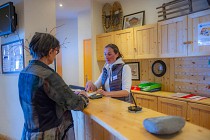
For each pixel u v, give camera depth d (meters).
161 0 3.17
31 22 2.58
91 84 1.94
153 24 2.95
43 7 2.73
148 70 3.46
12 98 2.87
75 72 5.43
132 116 1.07
